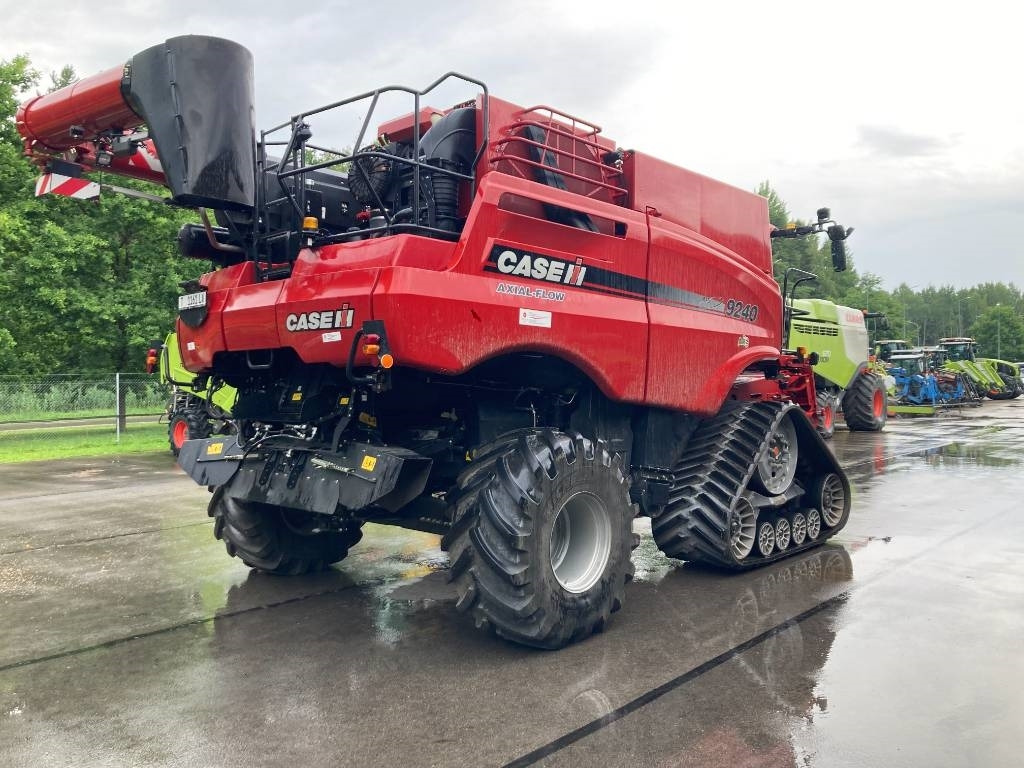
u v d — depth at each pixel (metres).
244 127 4.03
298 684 3.55
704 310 5.42
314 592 5.07
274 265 4.50
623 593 4.32
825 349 14.98
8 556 6.11
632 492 5.18
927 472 10.05
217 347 4.63
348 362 3.77
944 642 4.00
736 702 3.31
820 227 6.80
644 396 4.86
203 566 5.78
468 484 3.95
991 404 29.98
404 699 3.37
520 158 4.41
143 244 20.34
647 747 2.92
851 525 6.87
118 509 8.22
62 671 3.74
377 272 3.71
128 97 4.06
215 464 4.79
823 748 2.91
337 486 3.98
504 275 4.08
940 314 140.25
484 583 3.78
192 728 3.12
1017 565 5.52
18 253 18.31
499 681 3.56
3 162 18.19
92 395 16.92
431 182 4.36
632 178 5.11
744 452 5.42
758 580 5.23
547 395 4.89
